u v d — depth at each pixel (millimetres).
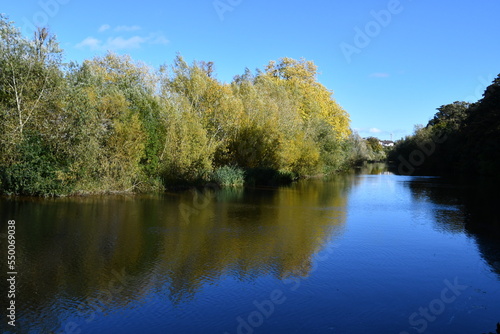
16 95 16562
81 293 7035
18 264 8445
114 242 10539
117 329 5770
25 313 6152
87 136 18078
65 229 11680
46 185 17000
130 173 20562
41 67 17172
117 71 28453
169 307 6602
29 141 16797
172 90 27562
